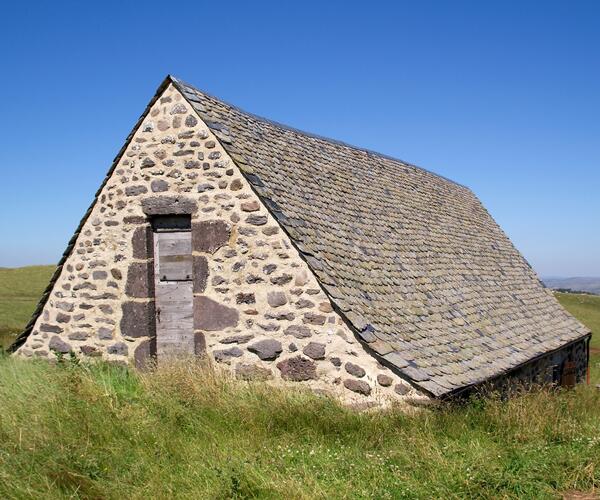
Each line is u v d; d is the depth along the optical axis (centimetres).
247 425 729
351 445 695
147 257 1038
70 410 700
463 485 588
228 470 600
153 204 1023
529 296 1631
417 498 568
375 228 1219
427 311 1079
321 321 886
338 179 1288
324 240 994
